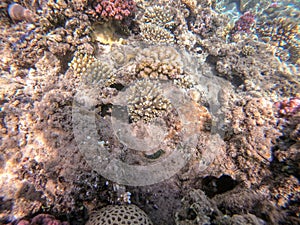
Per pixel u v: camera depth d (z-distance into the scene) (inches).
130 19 22.1
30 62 17.5
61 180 11.2
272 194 10.9
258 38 38.5
